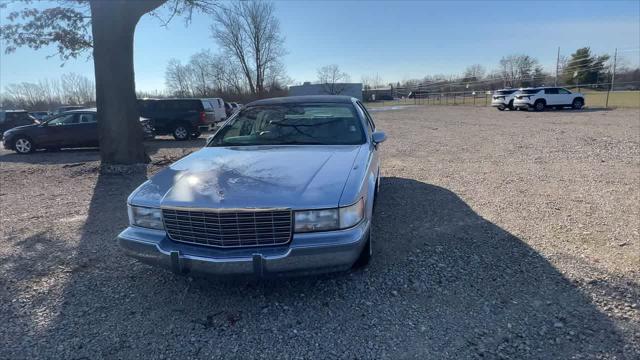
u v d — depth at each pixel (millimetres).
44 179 8391
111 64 8195
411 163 8867
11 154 13836
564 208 5254
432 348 2555
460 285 3293
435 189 6367
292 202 2818
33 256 4129
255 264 2771
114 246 4340
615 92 41969
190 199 2943
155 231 3064
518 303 3012
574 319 2795
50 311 3084
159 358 2537
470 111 31000
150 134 14656
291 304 3094
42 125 13688
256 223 2826
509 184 6645
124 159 8570
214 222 2852
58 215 5621
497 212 5125
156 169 8734
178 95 56719
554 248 3959
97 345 2670
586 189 6211
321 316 2932
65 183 7887
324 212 2828
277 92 56188
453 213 5098
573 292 3135
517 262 3670
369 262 3596
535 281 3322
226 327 2836
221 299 3197
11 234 4848
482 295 3135
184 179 3293
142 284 3469
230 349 2607
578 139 11828
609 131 13547
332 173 3221
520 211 5152
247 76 55719
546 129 15000
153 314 3016
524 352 2494
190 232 2939
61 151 14078
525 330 2699
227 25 52469
